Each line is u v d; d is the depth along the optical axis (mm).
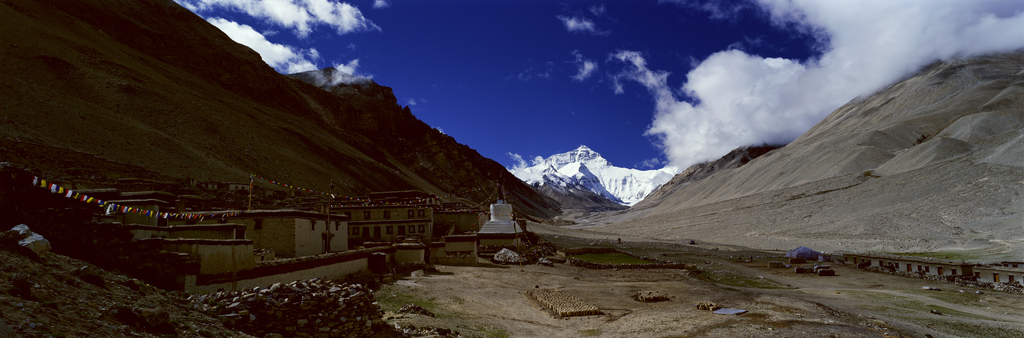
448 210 73250
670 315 28875
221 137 108625
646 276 49562
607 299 34375
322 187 115188
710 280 51250
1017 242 79000
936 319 31703
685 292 37688
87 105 91375
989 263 58062
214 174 84938
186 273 19703
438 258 50500
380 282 34000
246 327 16359
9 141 58906
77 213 19562
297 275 27578
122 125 88438
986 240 84500
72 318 11516
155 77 127875
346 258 34188
